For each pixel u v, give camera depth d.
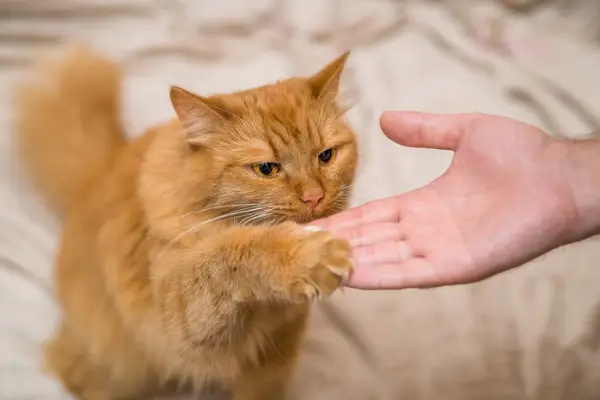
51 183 0.61
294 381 0.60
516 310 0.63
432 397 0.59
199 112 0.48
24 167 0.68
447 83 0.82
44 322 0.63
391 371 0.60
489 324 0.62
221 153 0.48
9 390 0.59
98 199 0.56
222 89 0.80
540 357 0.60
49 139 0.61
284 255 0.42
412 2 0.93
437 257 0.49
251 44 0.86
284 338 0.56
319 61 0.84
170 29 0.85
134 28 0.85
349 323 0.63
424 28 0.90
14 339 0.62
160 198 0.49
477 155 0.53
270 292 0.44
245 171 0.48
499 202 0.51
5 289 0.64
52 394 0.59
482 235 0.49
